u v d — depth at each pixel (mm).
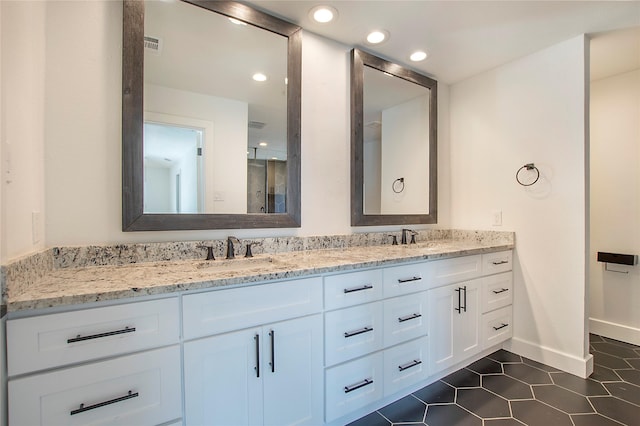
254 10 1666
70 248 1242
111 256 1323
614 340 2504
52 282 1035
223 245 1594
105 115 1320
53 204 1218
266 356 1219
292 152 1821
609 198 2572
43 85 1187
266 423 1219
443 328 1854
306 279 1326
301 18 1772
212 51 1587
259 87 1723
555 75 2068
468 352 1996
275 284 1243
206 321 1094
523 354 2240
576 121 1973
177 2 1485
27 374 843
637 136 2438
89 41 1292
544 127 2125
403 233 2334
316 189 1948
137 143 1370
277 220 1772
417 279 1722
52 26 1222
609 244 2568
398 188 2332
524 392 1769
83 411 899
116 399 944
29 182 1056
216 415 1110
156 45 1441
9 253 886
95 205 1301
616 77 2533
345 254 1762
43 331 861
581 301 1961
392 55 2203
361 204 2117
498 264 2193
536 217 2174
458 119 2652
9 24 927
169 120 1472
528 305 2219
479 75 2500
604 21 1789
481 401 1684
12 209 917
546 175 2119
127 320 967
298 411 1304
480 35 1948
